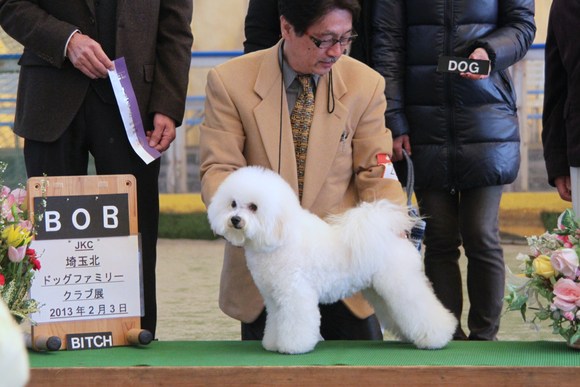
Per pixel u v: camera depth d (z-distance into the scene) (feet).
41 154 16.85
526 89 41.57
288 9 13.80
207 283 32.04
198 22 43.27
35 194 14.55
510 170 19.72
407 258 13.57
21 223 13.87
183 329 24.98
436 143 19.65
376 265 13.21
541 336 24.07
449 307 20.38
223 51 43.37
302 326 13.10
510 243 40.78
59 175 16.87
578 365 12.23
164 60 17.34
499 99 19.65
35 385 12.57
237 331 24.71
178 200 43.45
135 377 12.51
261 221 12.60
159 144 16.98
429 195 20.16
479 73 18.45
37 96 16.72
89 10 16.74
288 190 13.12
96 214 14.83
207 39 43.32
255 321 15.43
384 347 13.85
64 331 14.46
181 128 43.86
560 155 17.49
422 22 19.43
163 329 24.97
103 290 14.73
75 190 14.78
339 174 14.94
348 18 13.73
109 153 17.01
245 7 42.98
